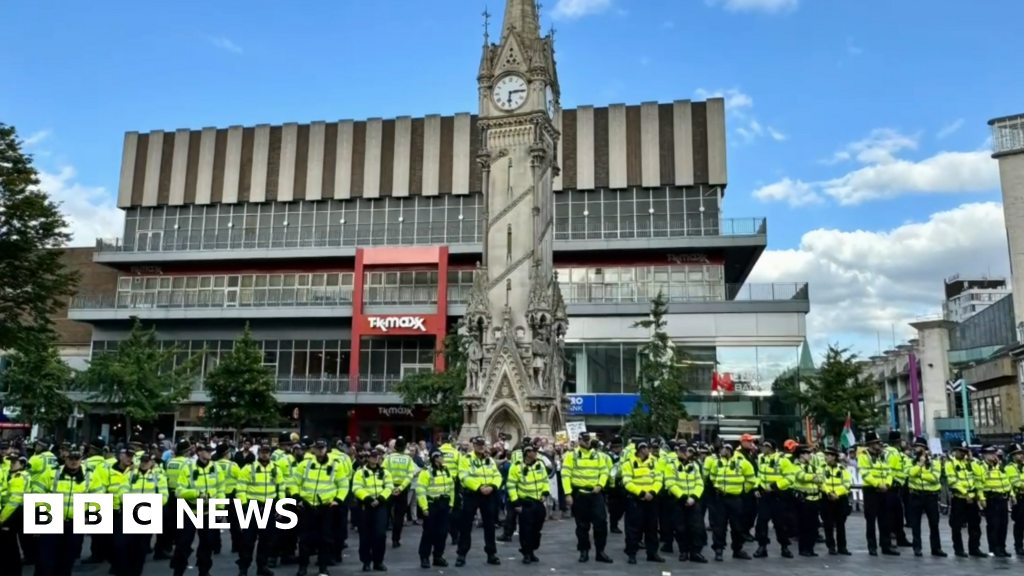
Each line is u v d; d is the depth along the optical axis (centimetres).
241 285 6775
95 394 4853
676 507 1627
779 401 5556
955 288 13100
